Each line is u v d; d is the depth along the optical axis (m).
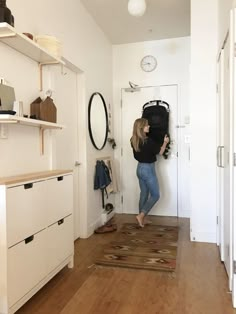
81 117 3.46
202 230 3.26
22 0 2.24
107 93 4.38
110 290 2.17
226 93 2.40
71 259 2.55
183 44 4.35
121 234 3.56
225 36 2.48
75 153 3.40
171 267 2.54
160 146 3.98
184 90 4.36
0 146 2.00
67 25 2.99
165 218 4.35
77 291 2.15
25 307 1.94
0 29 1.73
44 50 2.19
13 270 1.74
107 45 4.37
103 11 3.55
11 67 2.13
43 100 2.46
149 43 4.50
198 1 3.17
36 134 2.47
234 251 1.98
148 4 3.35
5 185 1.67
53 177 2.23
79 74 3.46
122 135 4.66
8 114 1.75
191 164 3.24
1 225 1.68
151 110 4.32
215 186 3.19
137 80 4.56
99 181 3.75
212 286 2.22
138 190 4.62
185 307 1.93
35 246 1.98
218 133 3.01
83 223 3.46
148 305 1.95
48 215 2.15
